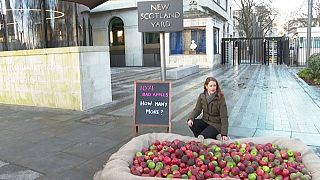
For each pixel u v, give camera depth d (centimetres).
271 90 1155
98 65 920
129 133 634
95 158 501
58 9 1405
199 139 418
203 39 2436
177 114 795
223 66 2489
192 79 1582
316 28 2319
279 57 2753
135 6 2647
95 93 909
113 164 332
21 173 446
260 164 338
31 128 693
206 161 340
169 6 721
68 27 1457
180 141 394
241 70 2073
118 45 2848
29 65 943
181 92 1154
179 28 723
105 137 611
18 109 918
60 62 877
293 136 584
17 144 580
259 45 2988
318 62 1316
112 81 1581
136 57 2748
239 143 397
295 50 2406
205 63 2417
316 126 651
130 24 2727
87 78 876
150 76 1780
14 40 1361
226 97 1027
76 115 806
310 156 346
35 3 1350
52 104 916
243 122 697
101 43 2883
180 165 338
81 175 438
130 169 329
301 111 795
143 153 375
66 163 482
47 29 1371
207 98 469
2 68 1014
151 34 2689
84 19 1639
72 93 870
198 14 2381
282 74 1738
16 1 1350
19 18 1352
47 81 912
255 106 871
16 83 988
